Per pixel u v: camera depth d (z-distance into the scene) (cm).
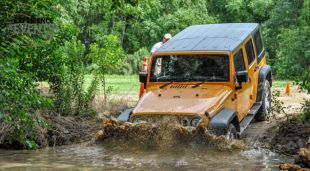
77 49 1625
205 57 1292
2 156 1178
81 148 1238
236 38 1384
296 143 1229
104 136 1223
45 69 1467
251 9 7519
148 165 1048
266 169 1015
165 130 1162
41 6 1239
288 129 1309
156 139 1162
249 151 1172
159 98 1242
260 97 1488
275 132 1333
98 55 1825
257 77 1495
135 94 2180
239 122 1295
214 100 1213
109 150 1188
